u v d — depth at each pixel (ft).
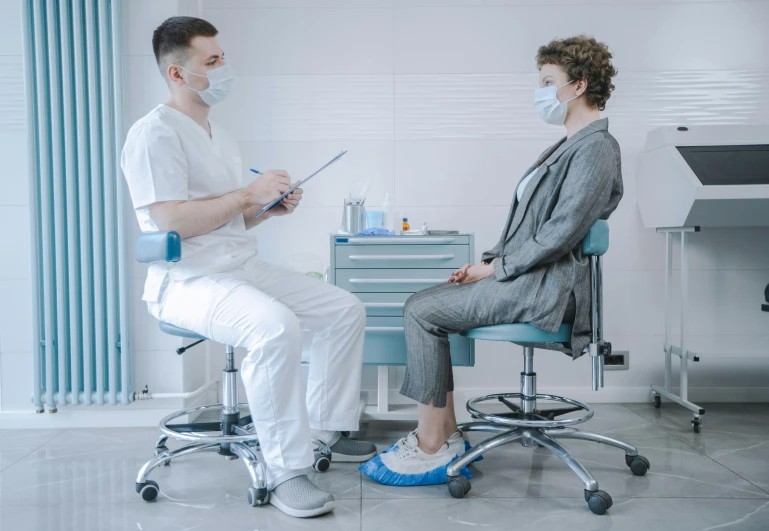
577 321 6.22
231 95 10.03
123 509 5.93
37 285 8.75
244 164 10.07
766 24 9.98
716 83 10.00
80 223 8.72
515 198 7.18
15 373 9.11
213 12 10.00
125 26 8.87
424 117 10.07
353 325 6.89
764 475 6.75
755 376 10.20
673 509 5.83
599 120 6.46
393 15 10.02
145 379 9.12
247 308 5.78
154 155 5.95
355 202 9.01
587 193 6.01
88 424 9.04
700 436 8.29
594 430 8.59
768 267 10.14
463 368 10.25
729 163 8.59
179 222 5.92
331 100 10.06
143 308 9.08
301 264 10.11
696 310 10.18
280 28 10.03
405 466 6.52
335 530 5.41
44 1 8.67
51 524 5.59
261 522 5.60
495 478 6.74
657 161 9.26
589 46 6.60
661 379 10.21
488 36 10.02
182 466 7.22
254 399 5.78
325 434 7.07
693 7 9.98
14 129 9.04
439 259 8.18
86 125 8.75
